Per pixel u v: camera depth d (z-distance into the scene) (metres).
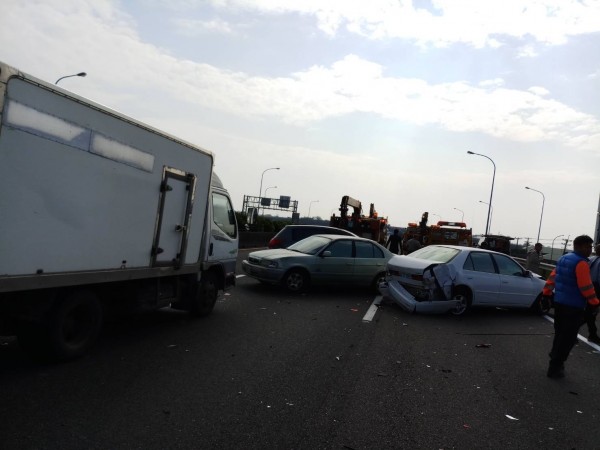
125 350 6.40
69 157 5.11
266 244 35.06
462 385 5.93
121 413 4.33
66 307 5.53
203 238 8.39
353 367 6.34
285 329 8.32
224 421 4.32
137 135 6.24
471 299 11.17
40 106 4.68
